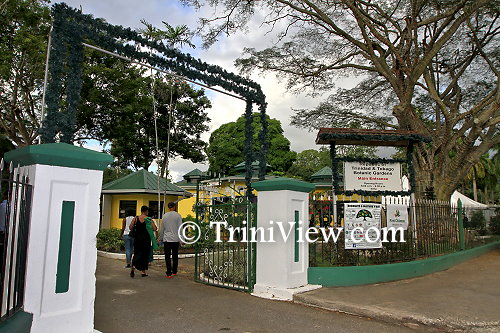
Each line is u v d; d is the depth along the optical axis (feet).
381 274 25.02
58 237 11.22
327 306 19.27
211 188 49.44
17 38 54.19
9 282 9.80
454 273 28.73
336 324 16.76
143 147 98.89
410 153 29.86
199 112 103.40
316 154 150.82
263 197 23.02
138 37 24.31
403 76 43.09
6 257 9.98
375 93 62.75
